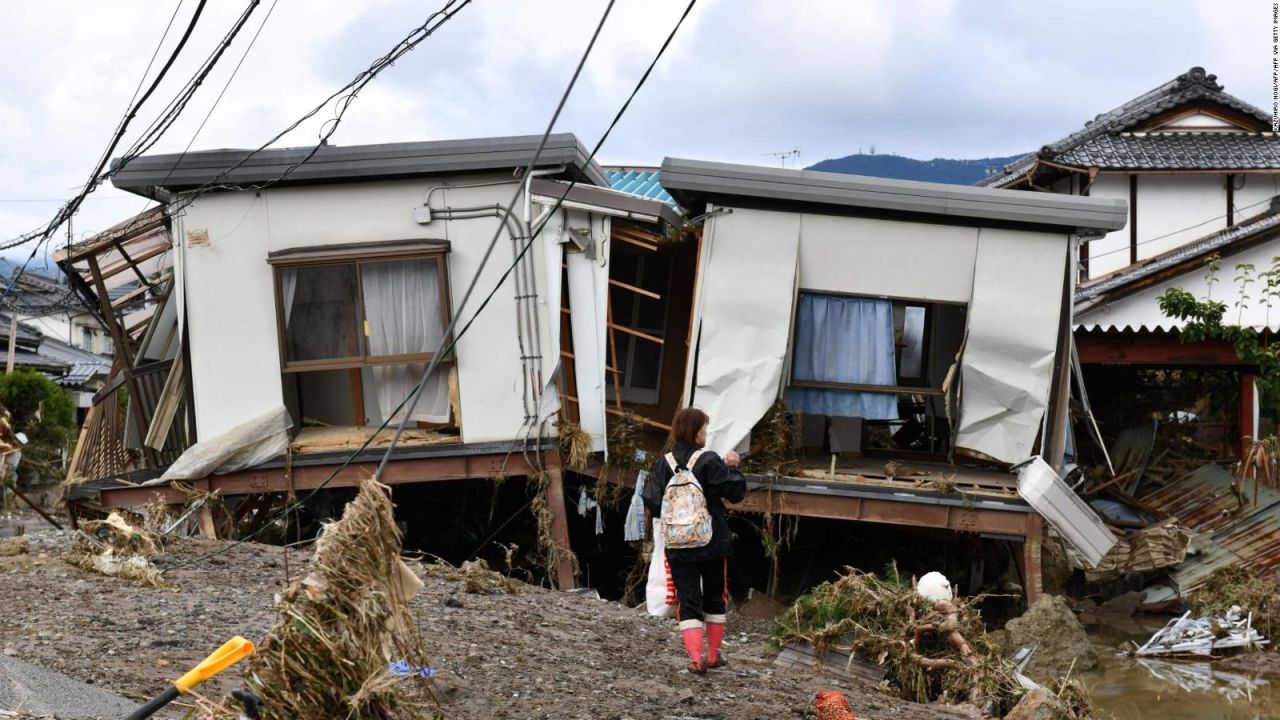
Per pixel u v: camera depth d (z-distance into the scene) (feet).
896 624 28.73
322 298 42.22
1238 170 72.23
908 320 47.55
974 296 41.32
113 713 15.84
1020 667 32.63
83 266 52.19
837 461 46.85
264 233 42.16
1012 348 41.37
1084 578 46.68
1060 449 41.88
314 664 13.52
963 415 41.78
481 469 41.93
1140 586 45.83
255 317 42.32
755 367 41.01
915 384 47.55
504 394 41.81
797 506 41.19
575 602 32.37
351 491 45.98
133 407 45.21
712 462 22.98
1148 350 56.08
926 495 40.86
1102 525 39.78
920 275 41.60
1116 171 72.95
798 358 42.39
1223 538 46.19
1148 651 38.19
